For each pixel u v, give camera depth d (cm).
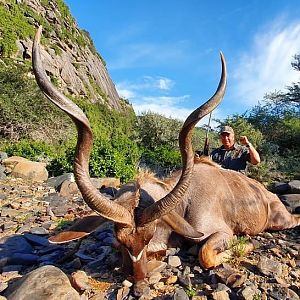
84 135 137
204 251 166
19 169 422
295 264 175
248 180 226
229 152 288
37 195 347
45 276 142
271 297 144
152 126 1021
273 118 904
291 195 283
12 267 177
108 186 403
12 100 850
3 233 232
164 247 177
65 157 484
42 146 615
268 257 182
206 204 189
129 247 149
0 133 838
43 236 224
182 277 156
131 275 153
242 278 149
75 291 139
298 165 606
